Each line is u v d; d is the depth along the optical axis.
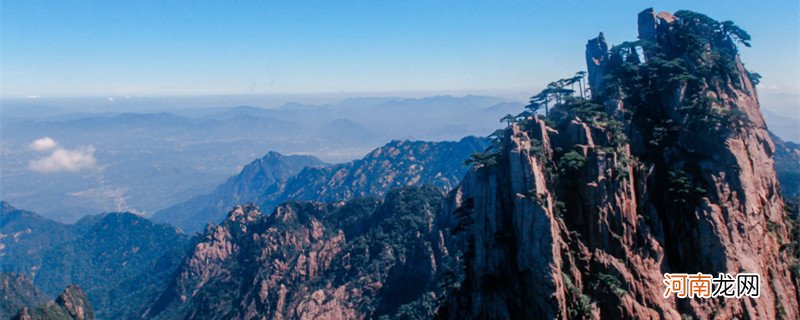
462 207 104.62
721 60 103.69
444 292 127.25
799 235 99.12
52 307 172.12
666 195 89.19
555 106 105.19
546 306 76.75
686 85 99.69
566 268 79.75
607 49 125.38
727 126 91.88
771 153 103.25
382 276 182.12
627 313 78.06
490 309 81.62
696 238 85.31
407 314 152.38
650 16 118.56
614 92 102.81
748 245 86.56
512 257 82.44
